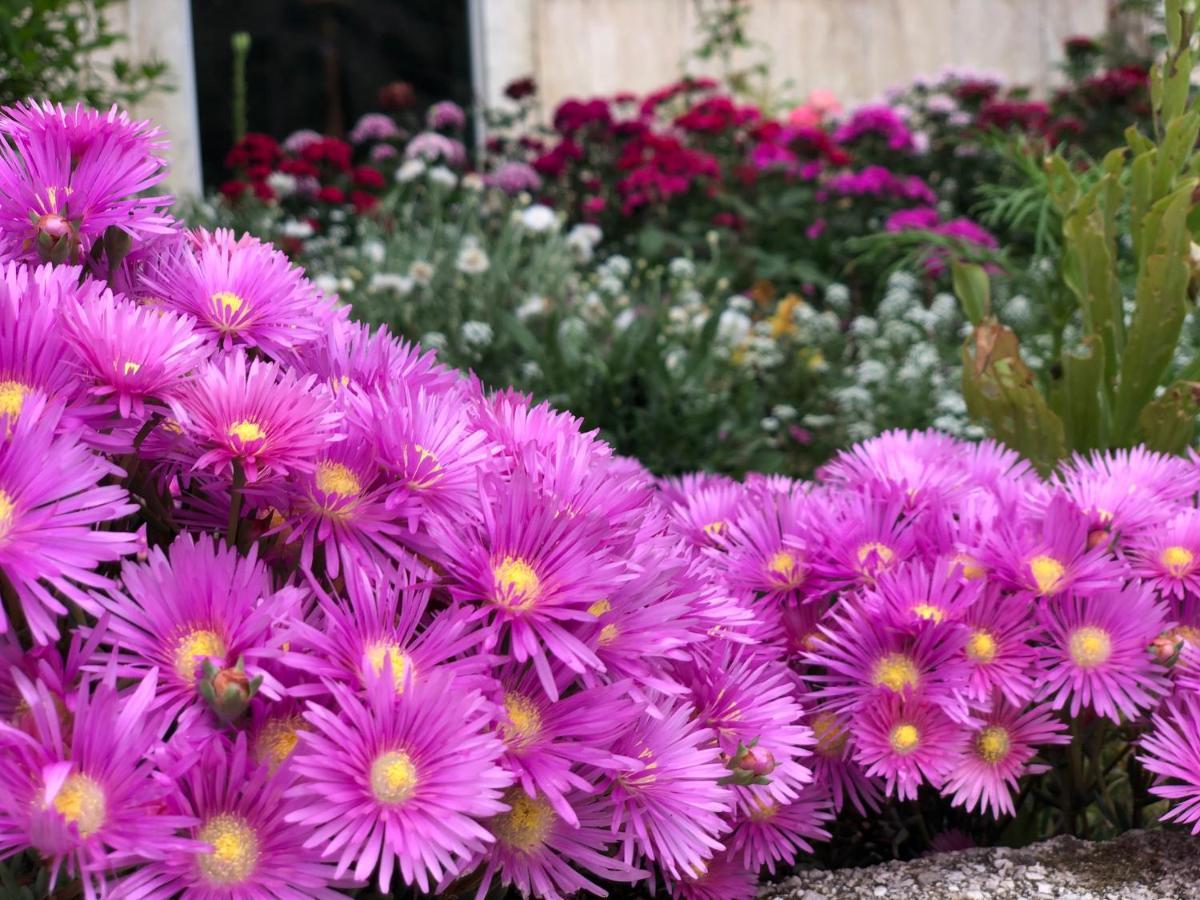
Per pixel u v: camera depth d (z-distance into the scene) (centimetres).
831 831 179
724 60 696
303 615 112
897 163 685
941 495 182
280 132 697
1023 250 610
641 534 136
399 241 483
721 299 515
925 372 424
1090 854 155
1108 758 186
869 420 412
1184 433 230
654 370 330
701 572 148
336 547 114
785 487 200
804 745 156
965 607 154
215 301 127
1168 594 163
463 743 100
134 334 107
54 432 100
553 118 624
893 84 759
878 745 151
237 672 98
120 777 94
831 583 167
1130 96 660
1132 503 173
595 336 389
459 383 159
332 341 142
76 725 94
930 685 153
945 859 157
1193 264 226
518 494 114
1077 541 161
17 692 100
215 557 109
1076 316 438
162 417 111
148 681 98
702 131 624
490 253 484
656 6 727
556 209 618
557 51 716
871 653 155
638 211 607
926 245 448
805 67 752
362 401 121
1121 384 240
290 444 109
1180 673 157
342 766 97
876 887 150
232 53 683
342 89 704
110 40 361
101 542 97
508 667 115
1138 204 243
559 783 109
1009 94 714
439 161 646
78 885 97
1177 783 166
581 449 134
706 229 586
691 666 139
